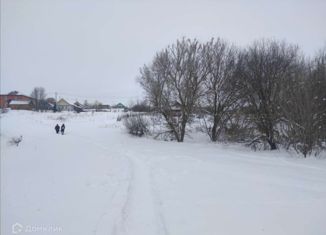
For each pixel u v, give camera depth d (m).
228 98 24.27
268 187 8.68
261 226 5.97
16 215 8.48
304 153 15.29
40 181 12.55
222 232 5.77
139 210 7.06
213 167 11.95
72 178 11.89
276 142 19.67
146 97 27.14
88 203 8.24
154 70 26.47
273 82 20.20
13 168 17.58
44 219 7.74
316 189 8.45
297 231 5.71
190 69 24.69
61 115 65.50
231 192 8.20
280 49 22.12
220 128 24.75
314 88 15.92
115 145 22.23
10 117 59.53
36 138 31.31
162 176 10.45
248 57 22.98
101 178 11.08
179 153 16.67
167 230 5.93
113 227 6.30
